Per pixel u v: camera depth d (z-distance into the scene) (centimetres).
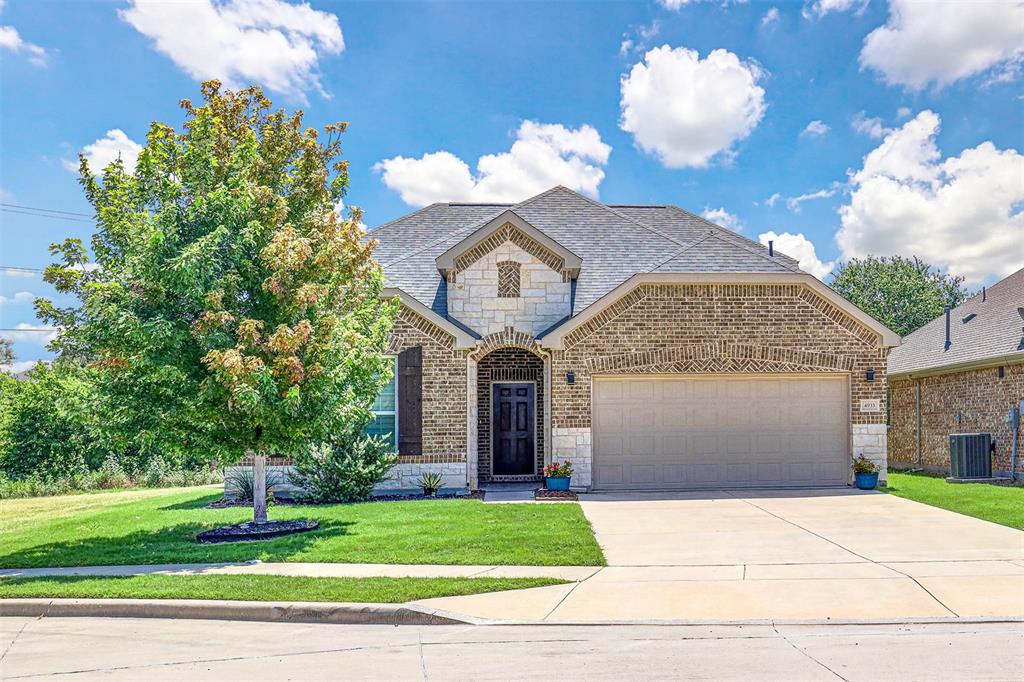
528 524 1224
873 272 5109
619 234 2050
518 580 870
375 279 1342
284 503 1557
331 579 873
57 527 1344
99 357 1157
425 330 1698
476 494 1647
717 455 1717
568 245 1994
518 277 1794
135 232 1113
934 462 2373
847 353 1725
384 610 759
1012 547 1055
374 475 1575
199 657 649
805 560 982
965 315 2480
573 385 1692
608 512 1384
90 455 2728
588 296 1811
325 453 1546
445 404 1689
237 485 1652
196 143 1277
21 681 593
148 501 1802
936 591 825
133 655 657
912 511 1379
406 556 999
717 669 600
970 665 605
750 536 1148
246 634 718
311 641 693
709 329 1712
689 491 1678
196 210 1173
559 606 782
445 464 1683
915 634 693
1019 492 1636
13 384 2778
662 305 1714
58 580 892
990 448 1995
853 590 834
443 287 1852
